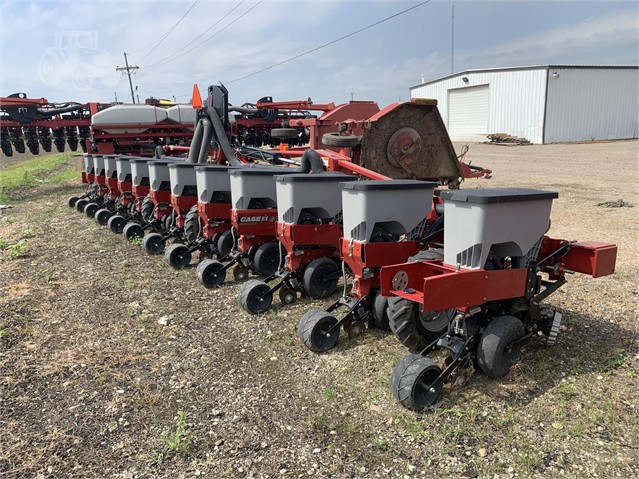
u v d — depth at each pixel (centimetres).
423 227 450
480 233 327
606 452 288
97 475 289
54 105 1450
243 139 1744
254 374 395
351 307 434
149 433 326
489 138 3278
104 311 533
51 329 488
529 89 3228
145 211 853
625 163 1856
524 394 348
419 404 334
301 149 866
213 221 664
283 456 300
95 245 812
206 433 324
